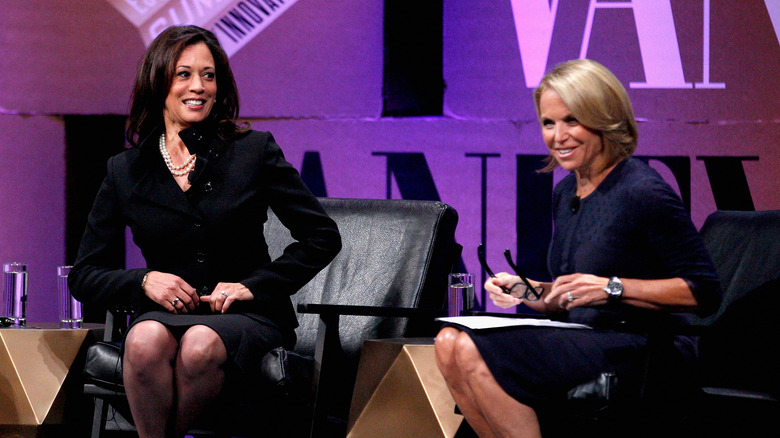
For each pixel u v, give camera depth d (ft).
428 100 40.91
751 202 38.52
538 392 21.74
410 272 29.66
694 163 38.96
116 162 26.94
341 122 41.34
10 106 42.32
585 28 39.55
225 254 25.98
